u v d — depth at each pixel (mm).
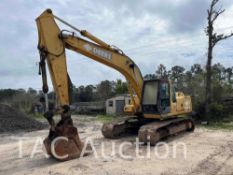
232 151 9578
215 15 19797
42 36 8977
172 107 12320
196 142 11281
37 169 8070
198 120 19422
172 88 12523
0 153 10734
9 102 46250
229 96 22766
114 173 7332
